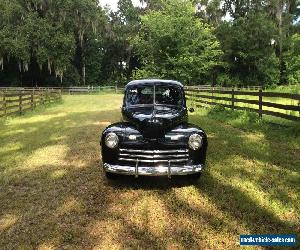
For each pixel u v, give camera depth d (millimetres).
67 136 11617
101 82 69438
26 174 7375
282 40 59781
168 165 6180
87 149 9625
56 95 29422
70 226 5008
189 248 4406
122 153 6379
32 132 12484
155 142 6270
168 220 5156
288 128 11367
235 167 7547
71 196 6133
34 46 50656
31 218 5293
